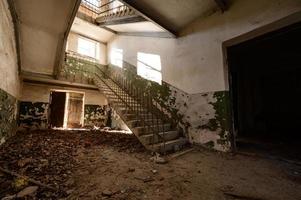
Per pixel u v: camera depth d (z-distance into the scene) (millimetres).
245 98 7145
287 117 6453
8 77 4254
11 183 2094
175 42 5105
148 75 6137
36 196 1831
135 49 7113
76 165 2811
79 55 8930
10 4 3627
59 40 4988
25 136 5289
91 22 8039
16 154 3236
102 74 9609
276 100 6785
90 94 9156
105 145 4305
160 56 5664
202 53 4320
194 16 4359
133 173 2570
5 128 4246
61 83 8016
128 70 7461
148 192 2012
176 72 5008
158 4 3904
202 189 2107
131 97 6789
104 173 2541
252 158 3348
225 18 3850
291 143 4684
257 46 4945
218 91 3920
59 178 2285
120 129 7785
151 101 5844
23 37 4719
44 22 4273
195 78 4453
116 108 5438
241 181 2336
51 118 9102
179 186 2180
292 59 6043
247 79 7238
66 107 9336
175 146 3932
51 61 5938
